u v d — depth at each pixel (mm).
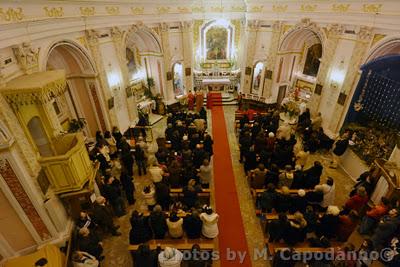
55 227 6426
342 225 5875
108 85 10383
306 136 10891
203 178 7883
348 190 8586
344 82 9953
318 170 7270
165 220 6047
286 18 12047
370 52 8742
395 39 7801
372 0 8305
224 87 16625
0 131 4863
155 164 8070
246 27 13984
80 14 8352
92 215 6480
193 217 5781
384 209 6340
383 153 8195
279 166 8430
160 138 9789
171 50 13930
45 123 6266
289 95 14156
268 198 6586
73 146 6715
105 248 6730
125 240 6938
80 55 8875
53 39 7297
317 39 12367
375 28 8484
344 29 9789
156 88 15156
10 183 5316
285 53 13461
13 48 5715
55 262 5254
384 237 5977
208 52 16000
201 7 14234
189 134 9594
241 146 9453
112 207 7441
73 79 9719
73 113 10195
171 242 6023
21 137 5445
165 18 12719
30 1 6098
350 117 10047
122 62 11211
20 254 6199
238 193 8438
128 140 10812
